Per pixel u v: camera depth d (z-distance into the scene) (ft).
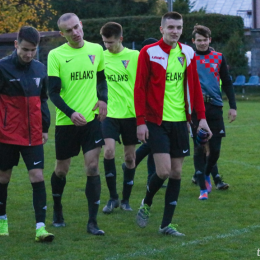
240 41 133.08
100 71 26.99
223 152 53.11
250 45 136.36
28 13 165.27
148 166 35.73
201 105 26.55
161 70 24.68
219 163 47.06
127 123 31.14
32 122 24.39
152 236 25.68
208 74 34.47
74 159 50.19
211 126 34.60
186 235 25.68
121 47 31.94
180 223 27.96
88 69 26.00
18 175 42.32
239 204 32.30
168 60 24.95
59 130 26.35
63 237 25.57
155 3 213.05
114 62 31.58
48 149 56.39
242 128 72.43
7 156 24.72
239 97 129.90
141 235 25.91
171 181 25.80
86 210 31.22
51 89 25.52
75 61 25.84
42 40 146.41
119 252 23.03
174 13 24.63
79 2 209.67
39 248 23.72
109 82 31.58
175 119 25.07
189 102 25.34
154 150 24.82
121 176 42.14
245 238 25.02
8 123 24.22
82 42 26.35
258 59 136.05
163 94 24.72
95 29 158.81
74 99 25.81
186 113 25.54
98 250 23.36
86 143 25.98
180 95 25.45
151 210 31.19
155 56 24.80
